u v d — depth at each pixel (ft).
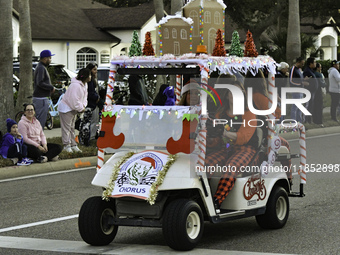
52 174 76.74
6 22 90.89
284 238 45.44
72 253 42.47
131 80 58.54
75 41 239.71
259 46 223.30
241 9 224.12
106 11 255.29
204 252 41.68
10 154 76.38
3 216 55.16
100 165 44.73
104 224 44.16
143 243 45.24
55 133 113.80
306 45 204.23
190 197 43.68
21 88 108.88
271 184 47.70
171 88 54.39
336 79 123.95
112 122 44.75
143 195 40.93
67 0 258.16
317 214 52.95
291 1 140.46
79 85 84.89
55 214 55.36
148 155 42.88
